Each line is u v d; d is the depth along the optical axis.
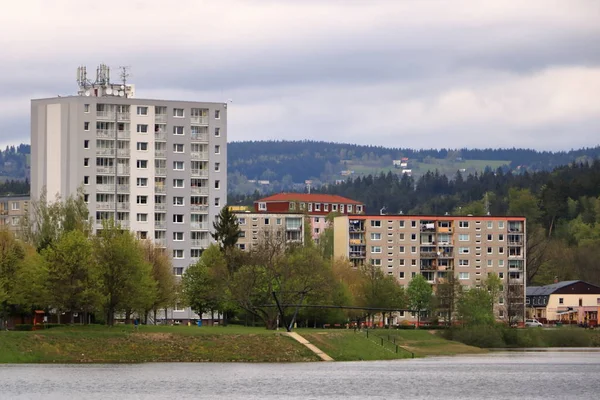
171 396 196.50
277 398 197.12
